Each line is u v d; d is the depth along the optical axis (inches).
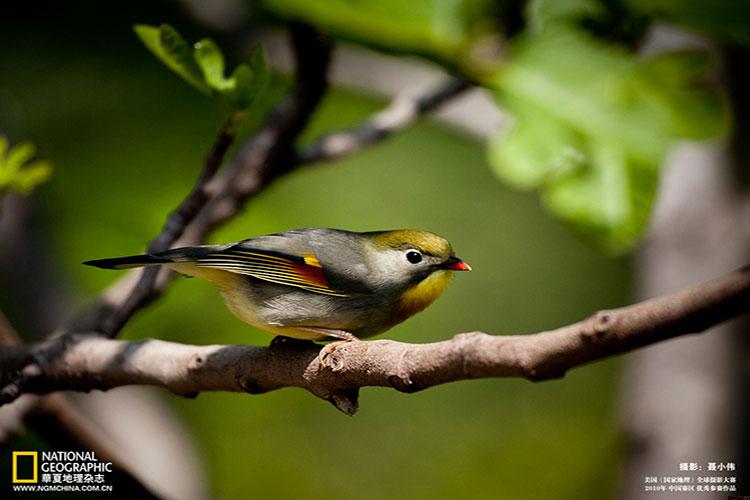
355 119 570.6
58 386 286.4
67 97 538.0
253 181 353.7
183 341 457.1
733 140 448.8
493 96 248.8
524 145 247.8
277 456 575.5
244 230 479.2
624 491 434.6
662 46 403.9
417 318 595.5
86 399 438.0
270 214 498.9
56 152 522.0
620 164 246.7
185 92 534.9
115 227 485.7
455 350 202.2
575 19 249.6
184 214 303.0
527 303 618.2
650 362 446.3
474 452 622.5
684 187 452.8
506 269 624.4
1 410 298.8
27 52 532.4
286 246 330.6
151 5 522.9
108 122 533.3
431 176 616.4
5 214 459.5
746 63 432.1
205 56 264.1
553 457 626.5
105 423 437.1
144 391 460.8
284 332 334.0
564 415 642.8
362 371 226.8
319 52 321.1
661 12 245.0
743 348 433.4
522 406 644.7
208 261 305.3
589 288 627.8
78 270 470.9
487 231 624.4
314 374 243.9
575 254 632.4
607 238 247.3
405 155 618.8
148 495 325.1
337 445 602.5
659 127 245.8
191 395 274.5
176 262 301.1
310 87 333.1
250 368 259.6
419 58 245.9
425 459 616.4
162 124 532.1
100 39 533.3
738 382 429.4
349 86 493.7
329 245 337.7
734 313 168.2
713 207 446.9
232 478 567.5
